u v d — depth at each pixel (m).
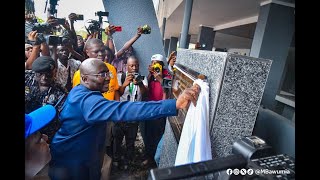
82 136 1.29
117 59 2.76
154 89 2.40
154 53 3.17
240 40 11.06
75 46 2.46
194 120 0.91
